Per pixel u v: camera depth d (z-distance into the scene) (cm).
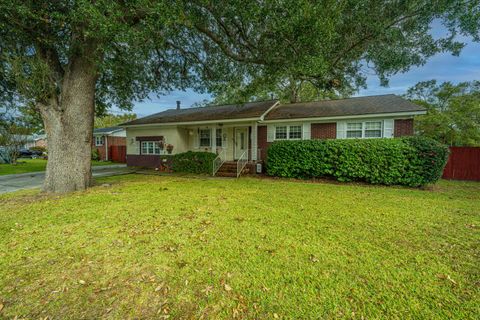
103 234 383
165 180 1001
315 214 488
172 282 254
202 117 1398
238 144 1453
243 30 676
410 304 218
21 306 219
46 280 258
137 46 638
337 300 223
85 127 764
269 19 592
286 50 668
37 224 430
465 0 620
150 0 518
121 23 534
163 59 973
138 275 267
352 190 762
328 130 1173
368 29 710
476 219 457
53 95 711
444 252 319
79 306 219
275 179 1030
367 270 274
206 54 927
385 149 860
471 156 1036
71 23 586
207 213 495
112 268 282
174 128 1494
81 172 762
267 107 1358
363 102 1252
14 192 751
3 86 810
